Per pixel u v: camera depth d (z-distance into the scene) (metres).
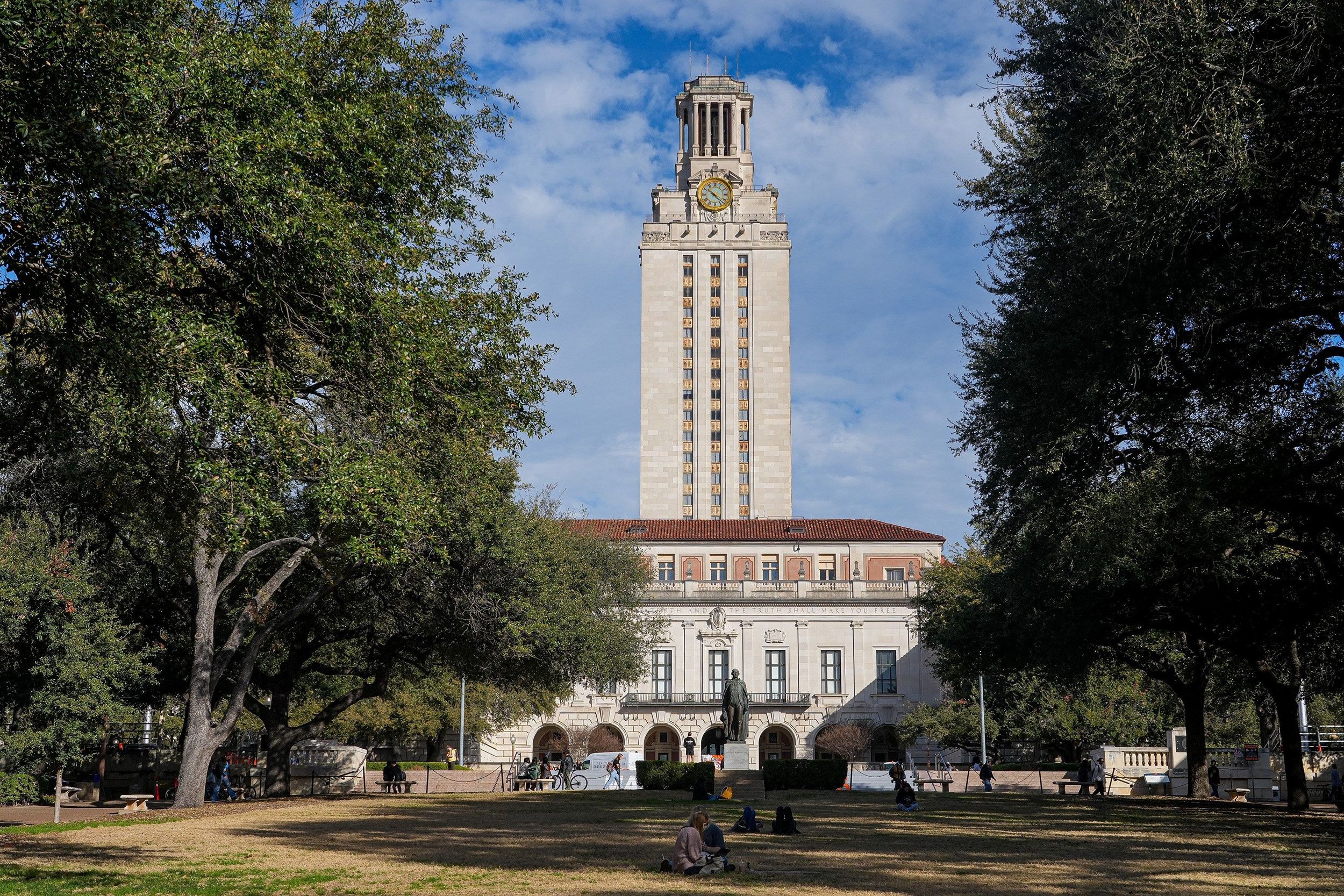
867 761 91.38
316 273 18.06
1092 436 25.50
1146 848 21.02
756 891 15.05
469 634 38.81
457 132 23.70
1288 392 24.61
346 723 70.19
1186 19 19.08
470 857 19.06
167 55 15.52
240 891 14.65
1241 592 31.02
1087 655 35.75
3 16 13.64
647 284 137.00
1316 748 52.06
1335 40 19.06
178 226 16.05
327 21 22.27
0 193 14.84
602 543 71.88
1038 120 23.70
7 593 37.00
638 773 43.19
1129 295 21.61
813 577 103.56
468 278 26.64
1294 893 14.76
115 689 39.69
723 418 134.25
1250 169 18.97
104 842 21.12
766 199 138.50
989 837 23.50
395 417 21.12
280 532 33.72
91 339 16.23
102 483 24.88
